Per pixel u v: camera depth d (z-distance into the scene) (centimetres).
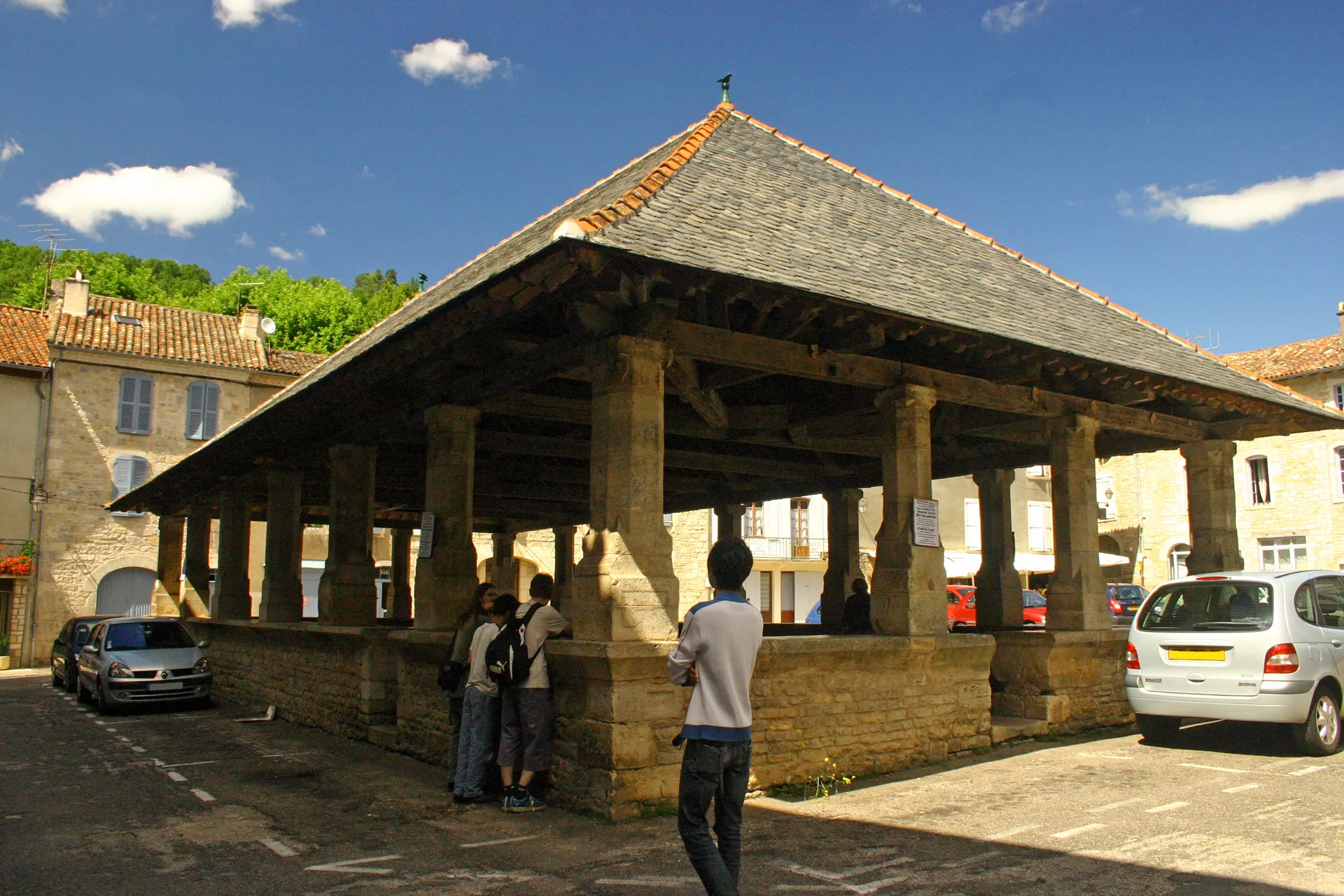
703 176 815
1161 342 1072
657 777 649
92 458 2823
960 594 2342
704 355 710
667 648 643
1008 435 1111
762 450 1344
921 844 575
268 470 1338
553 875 527
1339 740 862
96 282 4509
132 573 2859
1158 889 485
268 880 536
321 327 4522
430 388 882
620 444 660
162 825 676
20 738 1151
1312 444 3094
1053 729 939
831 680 756
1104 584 1000
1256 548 3219
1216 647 859
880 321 710
